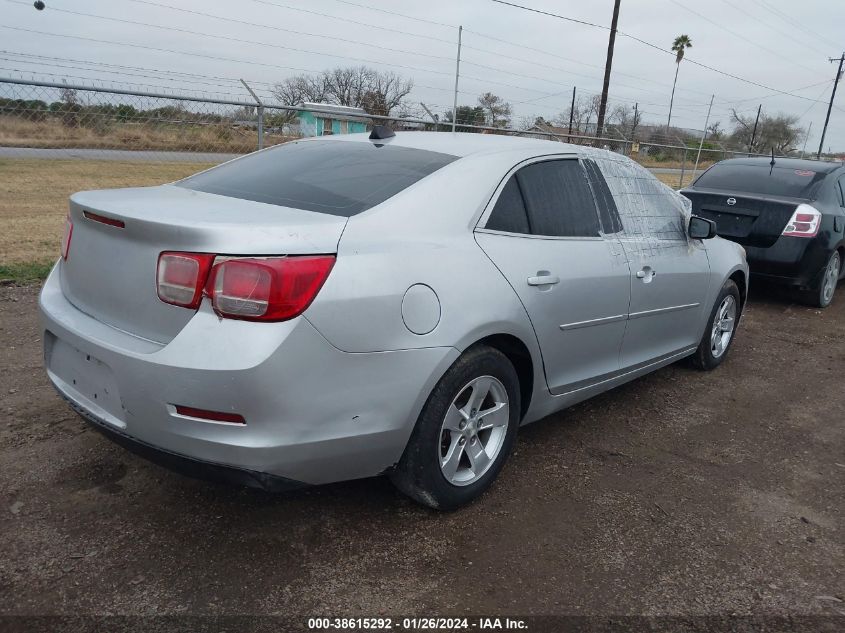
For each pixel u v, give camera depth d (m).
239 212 2.65
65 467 3.24
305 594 2.50
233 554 2.70
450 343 2.77
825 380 5.34
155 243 2.46
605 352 3.86
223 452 2.38
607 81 25.22
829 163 8.11
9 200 10.62
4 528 2.76
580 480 3.49
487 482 3.18
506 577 2.67
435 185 3.02
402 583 2.59
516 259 3.16
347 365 2.50
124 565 2.59
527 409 3.44
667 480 3.55
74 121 8.58
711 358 5.27
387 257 2.65
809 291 7.57
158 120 9.05
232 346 2.31
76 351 2.76
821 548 3.00
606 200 3.92
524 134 14.37
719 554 2.91
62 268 3.06
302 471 2.51
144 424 2.46
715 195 7.55
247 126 9.80
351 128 11.45
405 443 2.77
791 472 3.74
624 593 2.62
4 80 7.19
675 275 4.37
